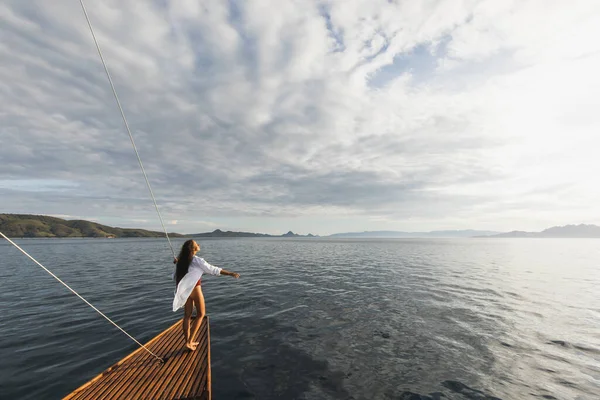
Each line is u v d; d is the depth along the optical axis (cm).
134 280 1872
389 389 582
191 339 655
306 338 846
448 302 1299
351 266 2811
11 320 1013
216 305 1231
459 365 689
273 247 7269
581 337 877
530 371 663
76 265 2784
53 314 1086
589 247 8525
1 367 659
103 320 1012
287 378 618
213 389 571
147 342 758
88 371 644
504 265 3020
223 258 3759
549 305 1263
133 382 516
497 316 1088
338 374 638
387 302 1291
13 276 2045
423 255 4503
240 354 732
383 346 794
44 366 666
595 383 614
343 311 1141
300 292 1509
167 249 5934
